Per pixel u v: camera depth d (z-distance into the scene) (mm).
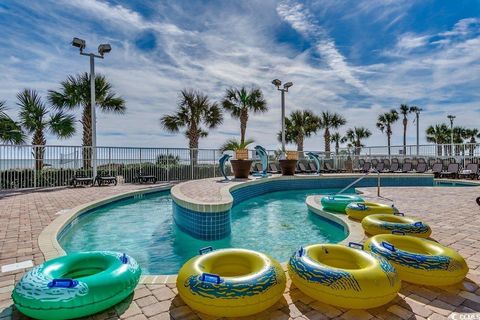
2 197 7789
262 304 2049
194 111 15391
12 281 2666
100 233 5395
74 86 12445
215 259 2533
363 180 12805
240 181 9711
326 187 12398
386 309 2188
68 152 11047
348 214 5238
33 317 1963
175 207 6176
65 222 4891
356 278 2133
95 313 2078
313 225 5996
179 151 13359
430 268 2484
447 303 2268
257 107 17641
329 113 25578
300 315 2113
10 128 10188
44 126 12094
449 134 35688
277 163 16078
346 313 2137
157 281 2625
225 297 2008
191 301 2092
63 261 2422
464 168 13875
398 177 12906
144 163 12539
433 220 5023
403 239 3045
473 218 5168
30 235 4062
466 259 3174
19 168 10086
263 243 4828
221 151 14539
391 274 2230
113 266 2344
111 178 11055
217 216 4930
